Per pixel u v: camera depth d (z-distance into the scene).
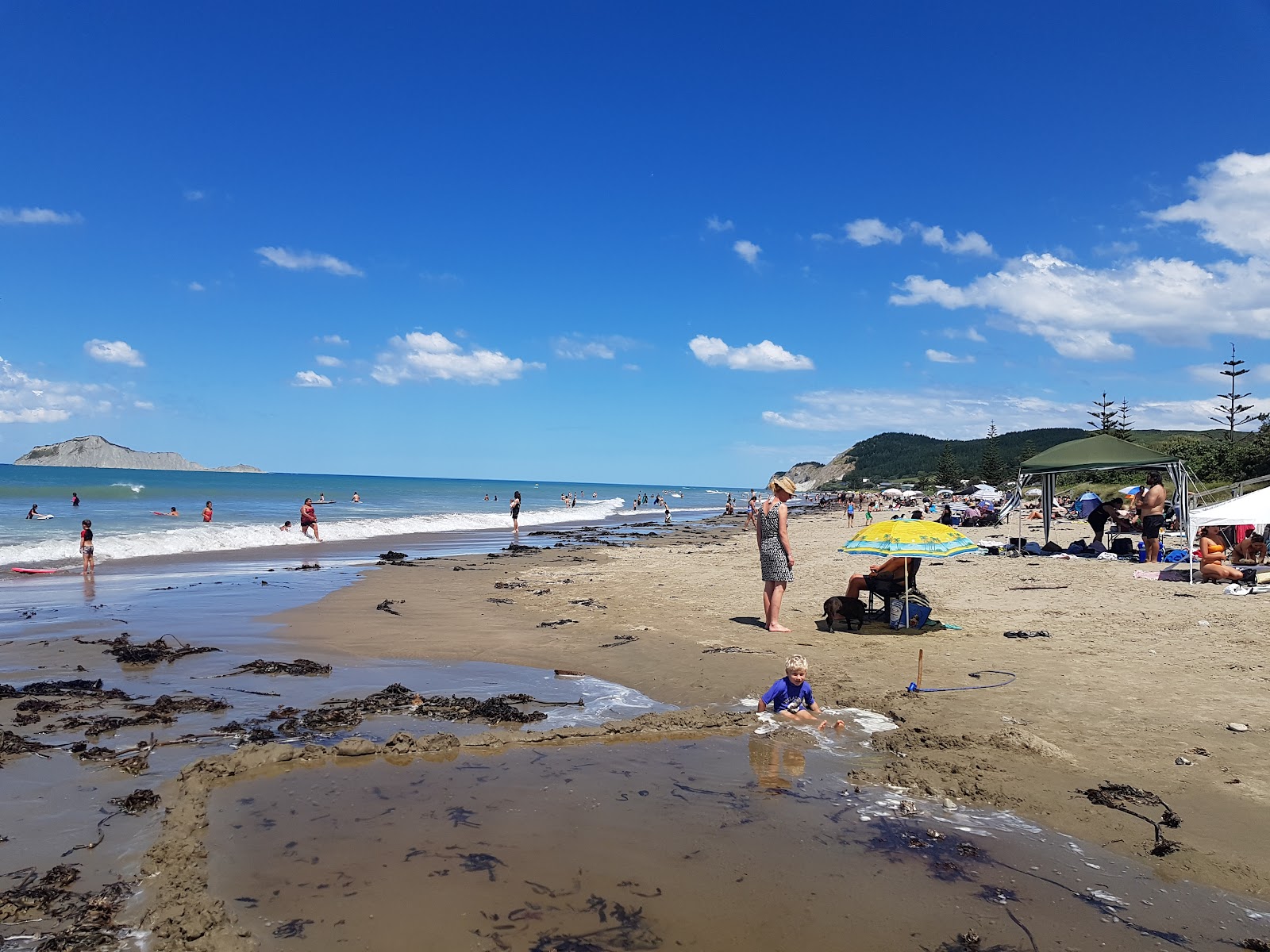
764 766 5.67
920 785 5.23
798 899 3.82
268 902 3.71
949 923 3.63
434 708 7.01
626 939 3.45
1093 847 4.39
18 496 54.84
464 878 3.98
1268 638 9.15
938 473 105.94
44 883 3.86
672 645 9.62
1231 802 4.88
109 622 11.27
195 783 5.18
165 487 79.31
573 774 5.50
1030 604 12.07
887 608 10.57
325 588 15.17
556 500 86.88
